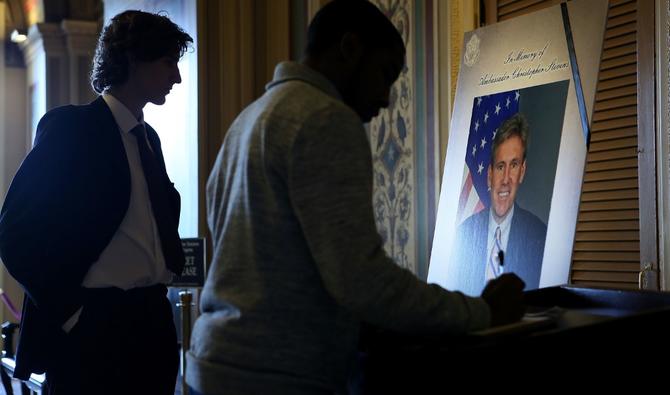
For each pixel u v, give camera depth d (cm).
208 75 492
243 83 488
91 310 214
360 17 145
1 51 839
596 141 294
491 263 260
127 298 221
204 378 134
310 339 132
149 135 250
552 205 242
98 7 771
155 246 229
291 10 474
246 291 133
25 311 215
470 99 287
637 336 133
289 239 131
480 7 342
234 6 488
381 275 122
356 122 131
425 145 367
